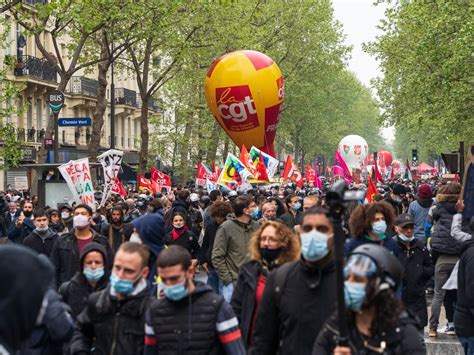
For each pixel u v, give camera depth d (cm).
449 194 1202
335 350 488
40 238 1257
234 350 606
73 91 5153
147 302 637
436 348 1159
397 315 492
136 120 6531
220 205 1366
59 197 2277
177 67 4012
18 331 381
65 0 2675
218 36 3722
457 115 3731
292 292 600
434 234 1211
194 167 4653
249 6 4622
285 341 601
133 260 623
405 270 1023
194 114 4519
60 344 570
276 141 8569
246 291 722
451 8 3475
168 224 1673
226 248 1149
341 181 508
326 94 7456
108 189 2045
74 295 743
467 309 877
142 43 3934
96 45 3569
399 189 1488
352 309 497
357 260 492
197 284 617
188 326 602
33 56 4466
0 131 2569
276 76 2875
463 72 3531
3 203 2092
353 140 6425
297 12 5484
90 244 734
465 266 869
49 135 3034
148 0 2967
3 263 381
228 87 2838
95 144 3241
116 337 635
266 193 2152
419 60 3781
